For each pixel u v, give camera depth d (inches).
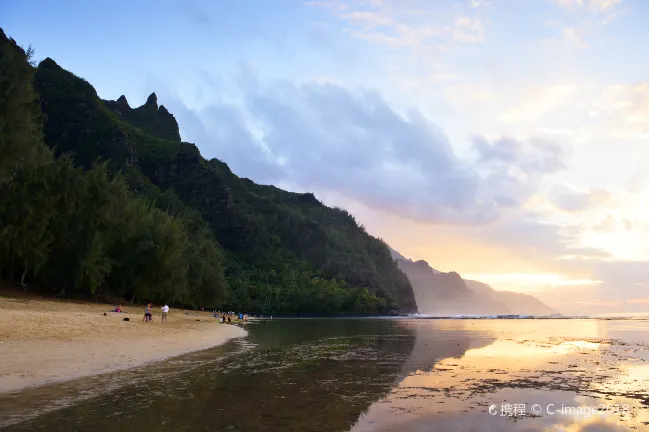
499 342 1541.6
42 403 528.7
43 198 2456.9
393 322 4136.3
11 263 2432.3
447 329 2596.0
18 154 2546.8
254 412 498.9
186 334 1493.6
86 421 456.1
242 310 6456.7
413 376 761.0
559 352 1190.3
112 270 3095.5
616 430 433.7
